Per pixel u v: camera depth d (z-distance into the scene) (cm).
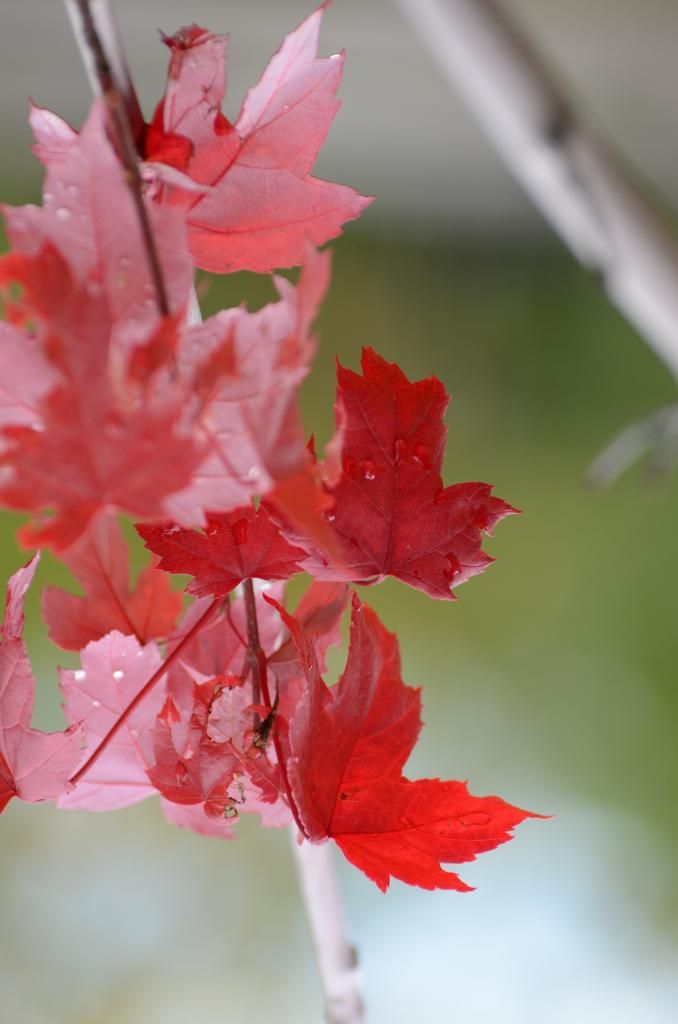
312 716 105
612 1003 269
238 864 267
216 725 106
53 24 291
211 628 109
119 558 111
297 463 100
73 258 101
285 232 107
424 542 108
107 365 100
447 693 301
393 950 263
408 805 107
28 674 106
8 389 101
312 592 109
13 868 251
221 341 101
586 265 160
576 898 282
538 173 156
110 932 253
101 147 101
